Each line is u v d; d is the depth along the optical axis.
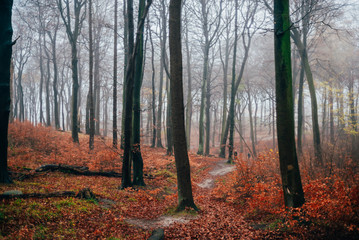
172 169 16.69
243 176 10.26
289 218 6.04
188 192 8.38
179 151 8.31
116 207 8.03
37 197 7.02
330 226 5.72
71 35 20.16
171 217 7.77
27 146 15.12
